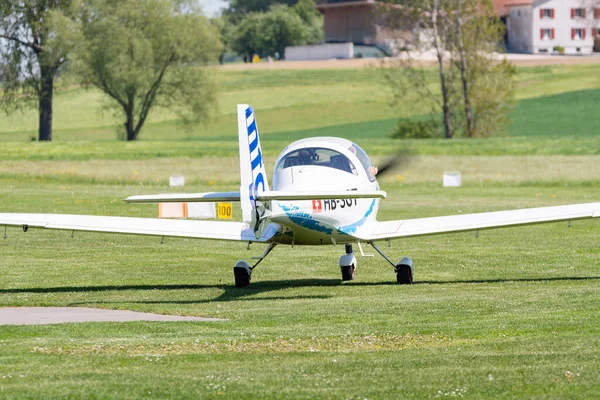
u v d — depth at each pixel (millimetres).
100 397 22641
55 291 45219
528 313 36188
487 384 23828
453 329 32594
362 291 44500
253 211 38938
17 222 42750
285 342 30391
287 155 44406
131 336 31766
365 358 27719
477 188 125312
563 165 146375
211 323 34688
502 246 65250
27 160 162375
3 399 22312
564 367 25703
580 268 52562
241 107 39406
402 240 70812
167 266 56125
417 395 22875
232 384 24141
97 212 91250
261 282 48906
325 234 42750
